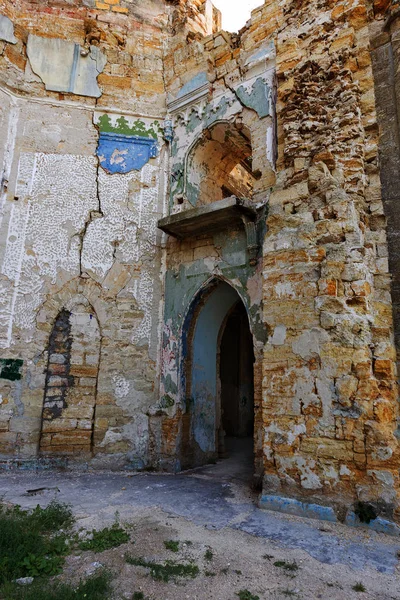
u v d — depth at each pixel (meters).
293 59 6.73
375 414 4.58
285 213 5.75
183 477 6.79
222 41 8.65
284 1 7.21
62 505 4.98
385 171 5.64
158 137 9.05
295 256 5.47
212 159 9.09
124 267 8.28
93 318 7.94
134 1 9.73
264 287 5.64
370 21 6.38
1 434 7.16
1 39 8.43
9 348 7.48
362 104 5.97
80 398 7.57
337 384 4.83
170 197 8.66
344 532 4.26
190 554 3.69
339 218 5.30
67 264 8.04
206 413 8.15
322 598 3.02
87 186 8.48
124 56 9.29
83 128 8.74
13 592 2.89
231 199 6.73
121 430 7.60
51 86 8.71
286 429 5.06
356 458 4.57
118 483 6.30
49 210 8.20
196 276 7.79
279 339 5.35
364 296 4.96
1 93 8.30
